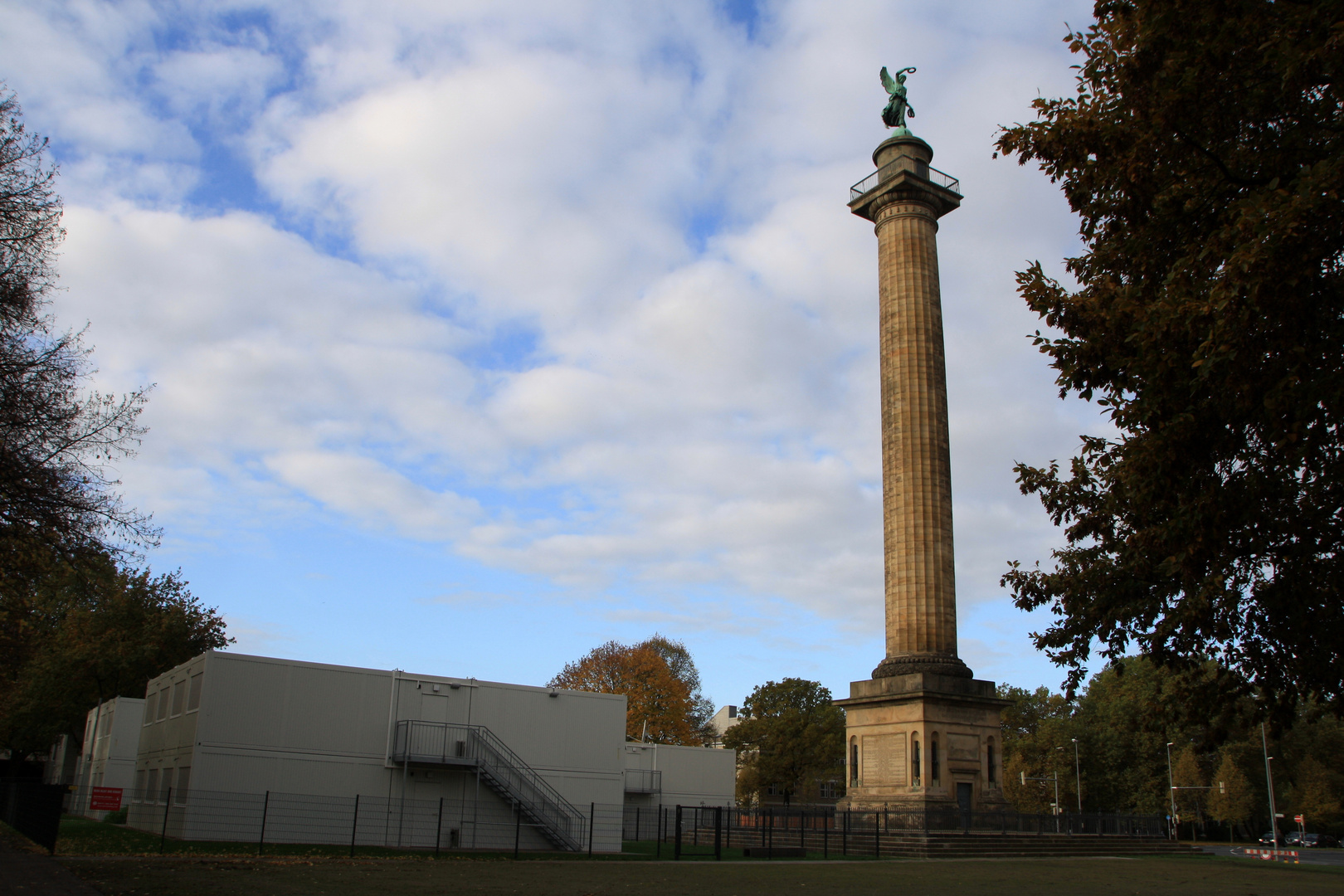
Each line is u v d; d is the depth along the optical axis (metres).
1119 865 46.09
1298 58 13.83
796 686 129.75
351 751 43.47
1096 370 18.14
